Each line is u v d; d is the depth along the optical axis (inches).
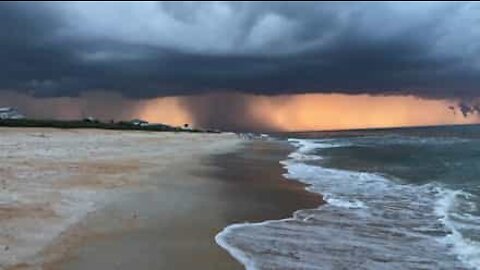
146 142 2123.5
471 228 562.9
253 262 427.8
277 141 3634.4
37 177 794.2
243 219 611.2
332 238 518.3
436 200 762.8
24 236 466.3
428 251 470.3
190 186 872.9
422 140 3034.0
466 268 419.8
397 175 1126.4
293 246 485.1
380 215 647.1
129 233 511.5
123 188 780.0
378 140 3371.1
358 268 418.6
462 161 1438.2
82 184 775.1
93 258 423.2
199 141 2748.5
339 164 1455.5
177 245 474.6
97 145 1641.2
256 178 1049.5
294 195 813.2
